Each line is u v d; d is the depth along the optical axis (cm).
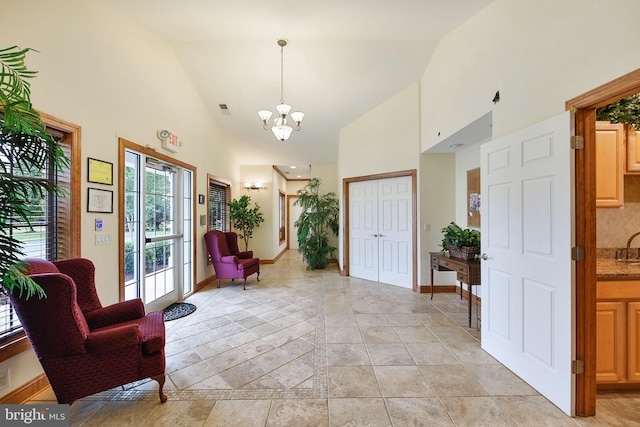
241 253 517
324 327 294
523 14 205
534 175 185
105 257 247
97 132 238
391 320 312
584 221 162
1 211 124
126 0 248
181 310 347
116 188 261
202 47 352
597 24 150
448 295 407
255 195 680
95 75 236
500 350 220
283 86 423
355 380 199
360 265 521
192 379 202
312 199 608
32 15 183
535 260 185
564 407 166
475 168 363
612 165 194
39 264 165
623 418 162
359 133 511
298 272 581
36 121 127
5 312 174
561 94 172
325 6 266
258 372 210
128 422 160
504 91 225
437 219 418
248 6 266
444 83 335
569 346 163
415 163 421
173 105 362
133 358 170
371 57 367
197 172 435
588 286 162
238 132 548
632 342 182
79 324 157
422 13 276
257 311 345
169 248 374
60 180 211
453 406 172
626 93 141
